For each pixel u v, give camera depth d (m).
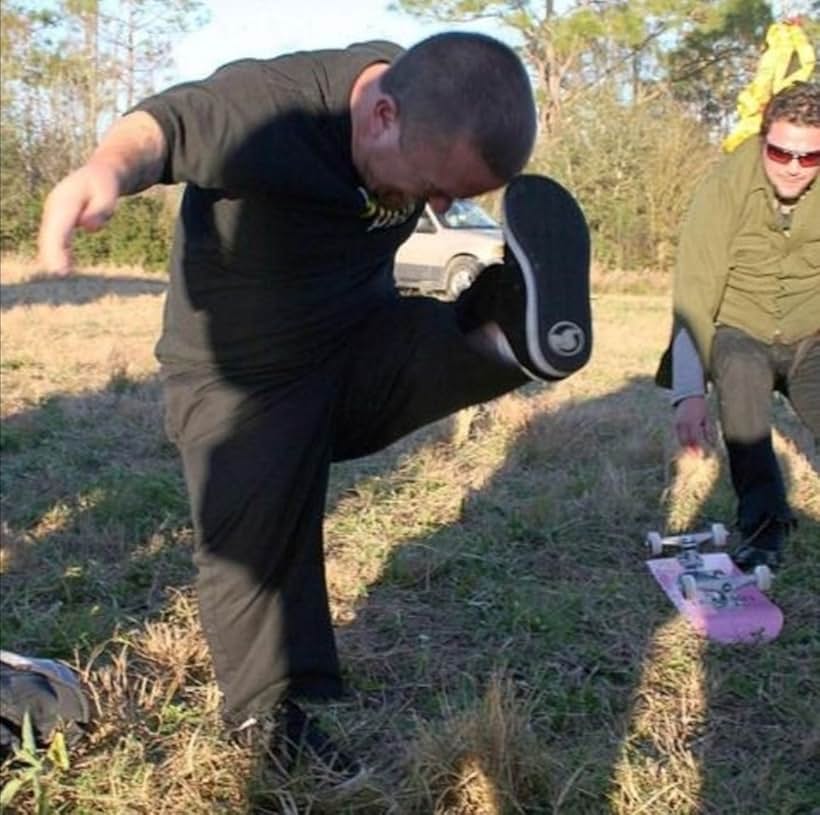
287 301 2.66
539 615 3.88
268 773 2.82
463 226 18.12
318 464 2.80
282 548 2.79
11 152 27.73
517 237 2.51
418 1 25.58
